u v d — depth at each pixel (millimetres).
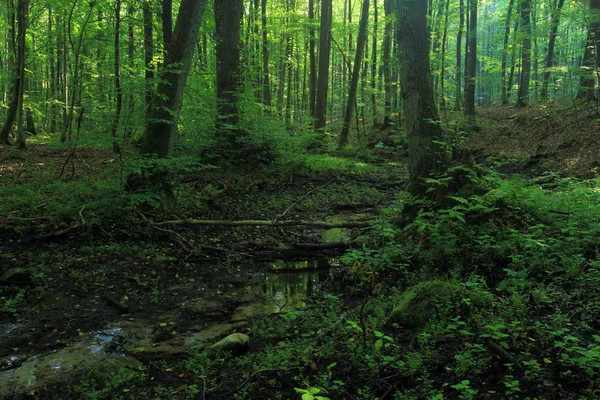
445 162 7297
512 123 20453
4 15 20984
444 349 3873
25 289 5770
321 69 20578
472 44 20766
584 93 18625
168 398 3629
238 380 3842
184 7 8992
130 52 15891
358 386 3541
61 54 19672
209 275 6828
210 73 15211
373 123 29688
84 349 4543
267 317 5336
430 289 4652
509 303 4539
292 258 7645
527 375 3365
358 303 5488
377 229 7004
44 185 9469
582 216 6430
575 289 4672
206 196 10438
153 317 5367
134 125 8562
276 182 13094
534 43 22000
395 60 11609
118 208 7840
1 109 22344
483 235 6125
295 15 23469
